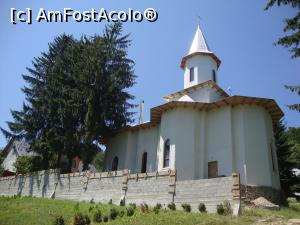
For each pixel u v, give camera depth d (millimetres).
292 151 30547
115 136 32281
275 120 26234
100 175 23688
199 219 14555
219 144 24031
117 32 32688
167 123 25906
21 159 37125
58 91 31531
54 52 35250
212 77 30844
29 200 23438
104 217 16516
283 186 27875
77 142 28953
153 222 14695
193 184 18172
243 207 16125
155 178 20109
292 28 17203
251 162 22375
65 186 26047
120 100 30203
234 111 24375
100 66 30156
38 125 31969
